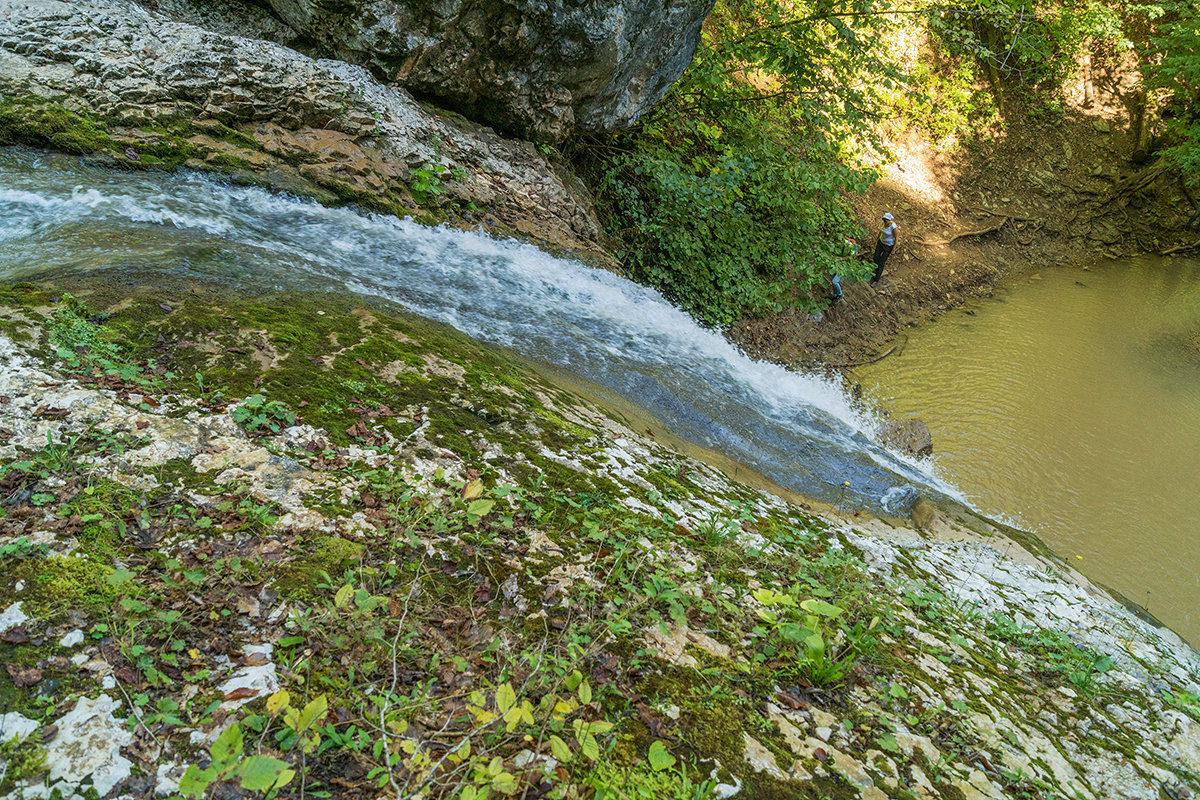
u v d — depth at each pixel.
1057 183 19.05
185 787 1.70
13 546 2.45
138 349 3.76
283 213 6.20
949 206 17.03
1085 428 10.57
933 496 6.98
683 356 7.49
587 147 10.36
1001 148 18.73
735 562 3.75
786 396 8.03
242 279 4.82
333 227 6.33
